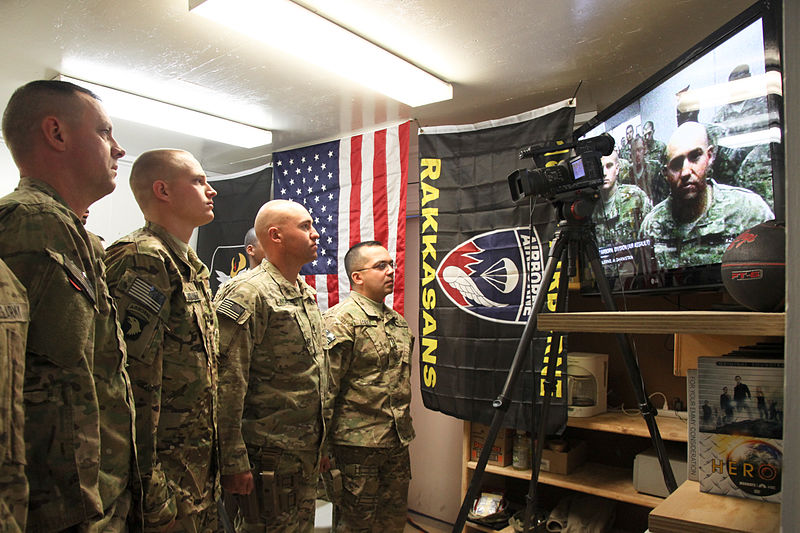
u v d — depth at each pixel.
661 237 2.18
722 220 1.84
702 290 1.94
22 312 0.93
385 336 2.92
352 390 2.79
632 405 3.01
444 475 3.92
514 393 2.79
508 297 2.88
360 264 3.04
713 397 0.96
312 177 3.71
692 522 0.82
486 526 3.01
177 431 1.68
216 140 3.72
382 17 2.17
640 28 2.22
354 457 2.71
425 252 3.12
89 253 1.23
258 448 2.16
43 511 1.02
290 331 2.28
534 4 2.06
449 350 3.01
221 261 4.15
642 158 2.32
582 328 0.87
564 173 2.16
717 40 1.86
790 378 0.64
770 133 1.62
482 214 2.99
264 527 2.11
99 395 1.25
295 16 2.11
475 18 2.16
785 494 0.63
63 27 2.29
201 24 2.26
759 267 0.87
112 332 1.30
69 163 1.32
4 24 2.26
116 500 1.28
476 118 3.29
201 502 1.74
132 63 2.63
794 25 0.65
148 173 1.88
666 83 2.16
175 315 1.72
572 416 2.78
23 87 1.32
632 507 2.90
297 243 2.43
